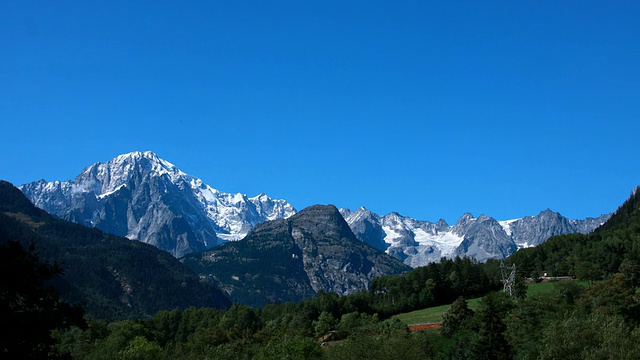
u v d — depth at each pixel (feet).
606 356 318.86
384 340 421.59
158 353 534.37
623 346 318.65
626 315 486.38
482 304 598.34
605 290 526.16
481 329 458.50
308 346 459.73
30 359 155.94
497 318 453.58
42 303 163.32
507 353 443.73
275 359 459.32
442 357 500.33
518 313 536.83
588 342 341.00
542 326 485.15
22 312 159.63
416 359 401.08
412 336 503.61
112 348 556.92
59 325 164.45
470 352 469.98
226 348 558.15
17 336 153.38
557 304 536.83
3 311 153.69
